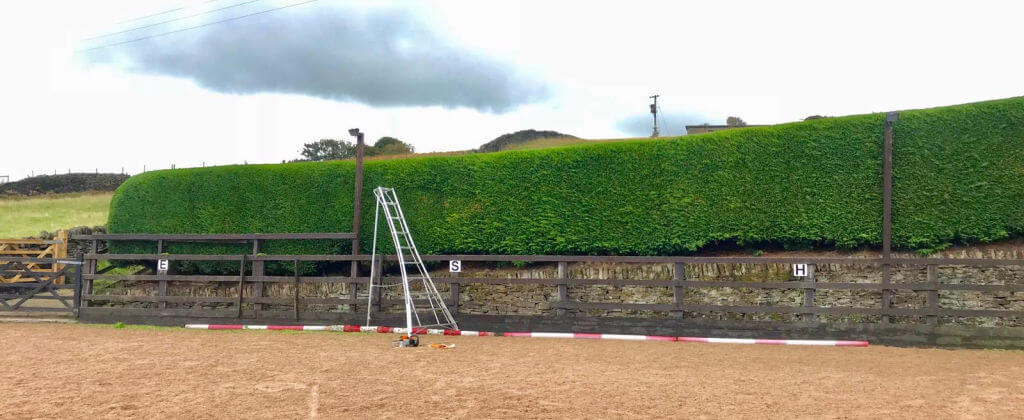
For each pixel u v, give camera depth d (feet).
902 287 44.16
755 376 32.78
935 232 45.55
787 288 46.11
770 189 48.88
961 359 38.58
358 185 54.49
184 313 54.85
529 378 32.17
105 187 150.71
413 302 52.49
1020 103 45.03
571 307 49.49
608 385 30.45
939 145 46.16
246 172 58.34
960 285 43.24
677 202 50.39
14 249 80.38
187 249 58.13
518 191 53.67
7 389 29.53
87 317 56.08
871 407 26.17
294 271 56.13
